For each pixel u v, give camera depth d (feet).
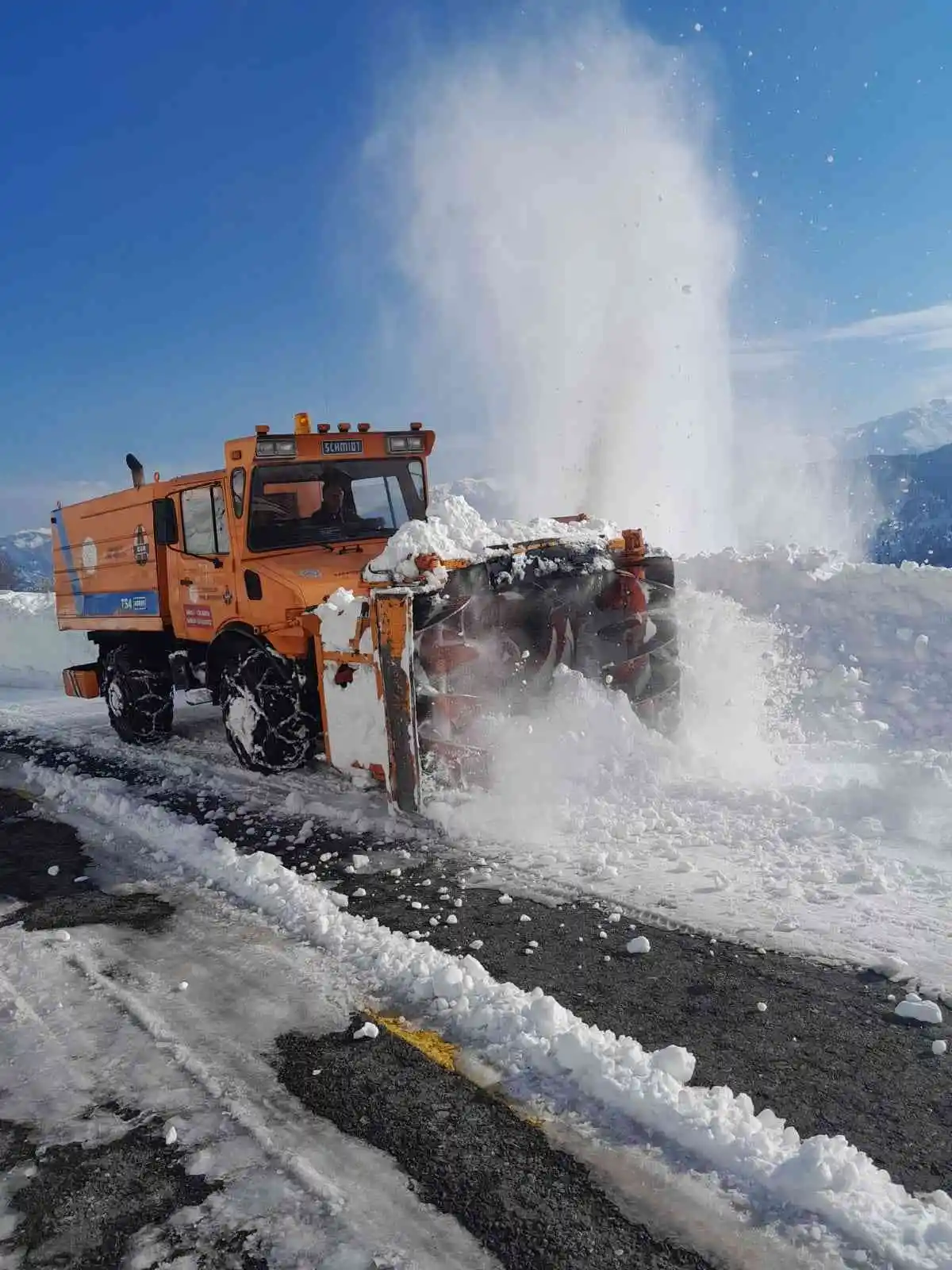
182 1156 7.68
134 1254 6.63
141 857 15.58
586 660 18.78
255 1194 7.16
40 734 28.17
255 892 13.37
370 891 13.32
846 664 22.54
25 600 48.03
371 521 21.65
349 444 20.93
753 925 11.30
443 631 15.58
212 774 20.80
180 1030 9.73
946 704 20.42
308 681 19.08
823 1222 6.48
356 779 17.11
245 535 19.56
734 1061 8.55
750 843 13.91
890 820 14.19
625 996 9.86
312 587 18.26
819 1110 7.79
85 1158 7.73
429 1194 7.03
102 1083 8.83
